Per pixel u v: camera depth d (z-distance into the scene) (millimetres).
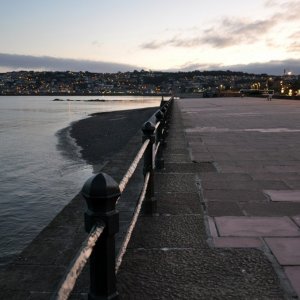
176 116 24578
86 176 19531
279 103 44500
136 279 3262
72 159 25328
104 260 2322
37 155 27609
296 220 4680
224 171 7512
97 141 35156
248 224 4551
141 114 71375
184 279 3260
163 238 4133
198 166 8031
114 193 2195
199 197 5707
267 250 3820
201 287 3127
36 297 2879
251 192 5965
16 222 12414
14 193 16250
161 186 6340
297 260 3582
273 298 2939
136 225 4496
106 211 2195
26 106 145875
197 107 37438
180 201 5488
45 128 51719
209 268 3449
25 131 47500
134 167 3188
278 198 5625
